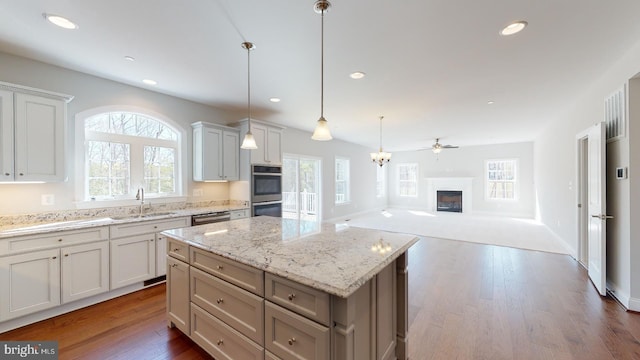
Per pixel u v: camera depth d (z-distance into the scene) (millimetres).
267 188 4707
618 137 2791
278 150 4945
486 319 2484
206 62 2859
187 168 4160
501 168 9031
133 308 2715
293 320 1397
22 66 2754
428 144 9125
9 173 2457
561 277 3479
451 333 2275
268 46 2520
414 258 4324
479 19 2088
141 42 2457
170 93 3867
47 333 2293
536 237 5723
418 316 2549
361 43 2463
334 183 7965
